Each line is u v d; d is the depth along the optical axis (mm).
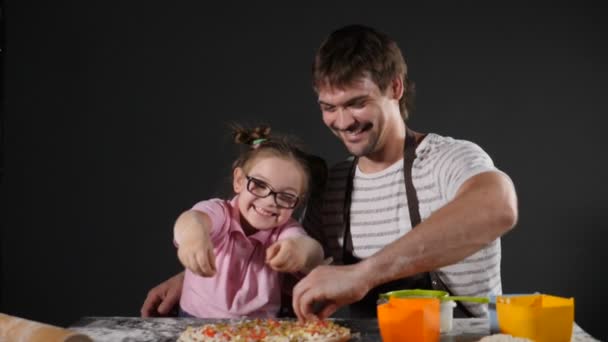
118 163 3684
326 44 1629
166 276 3668
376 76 1598
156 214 3680
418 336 1198
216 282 1710
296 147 1799
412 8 3691
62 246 3688
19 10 3717
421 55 3693
